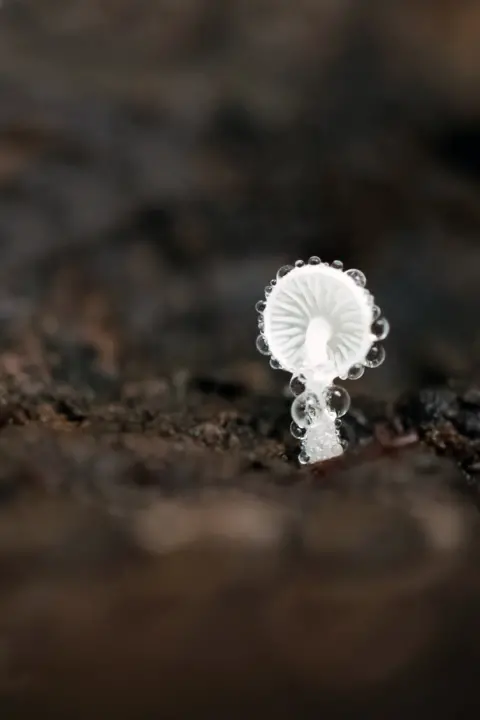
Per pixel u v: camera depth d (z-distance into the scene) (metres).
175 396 0.07
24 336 0.08
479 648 0.06
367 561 0.06
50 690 0.06
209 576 0.06
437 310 0.08
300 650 0.06
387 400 0.07
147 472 0.07
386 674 0.06
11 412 0.07
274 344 0.07
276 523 0.06
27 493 0.07
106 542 0.06
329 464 0.07
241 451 0.07
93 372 0.08
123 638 0.06
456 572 0.06
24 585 0.06
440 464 0.07
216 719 0.06
